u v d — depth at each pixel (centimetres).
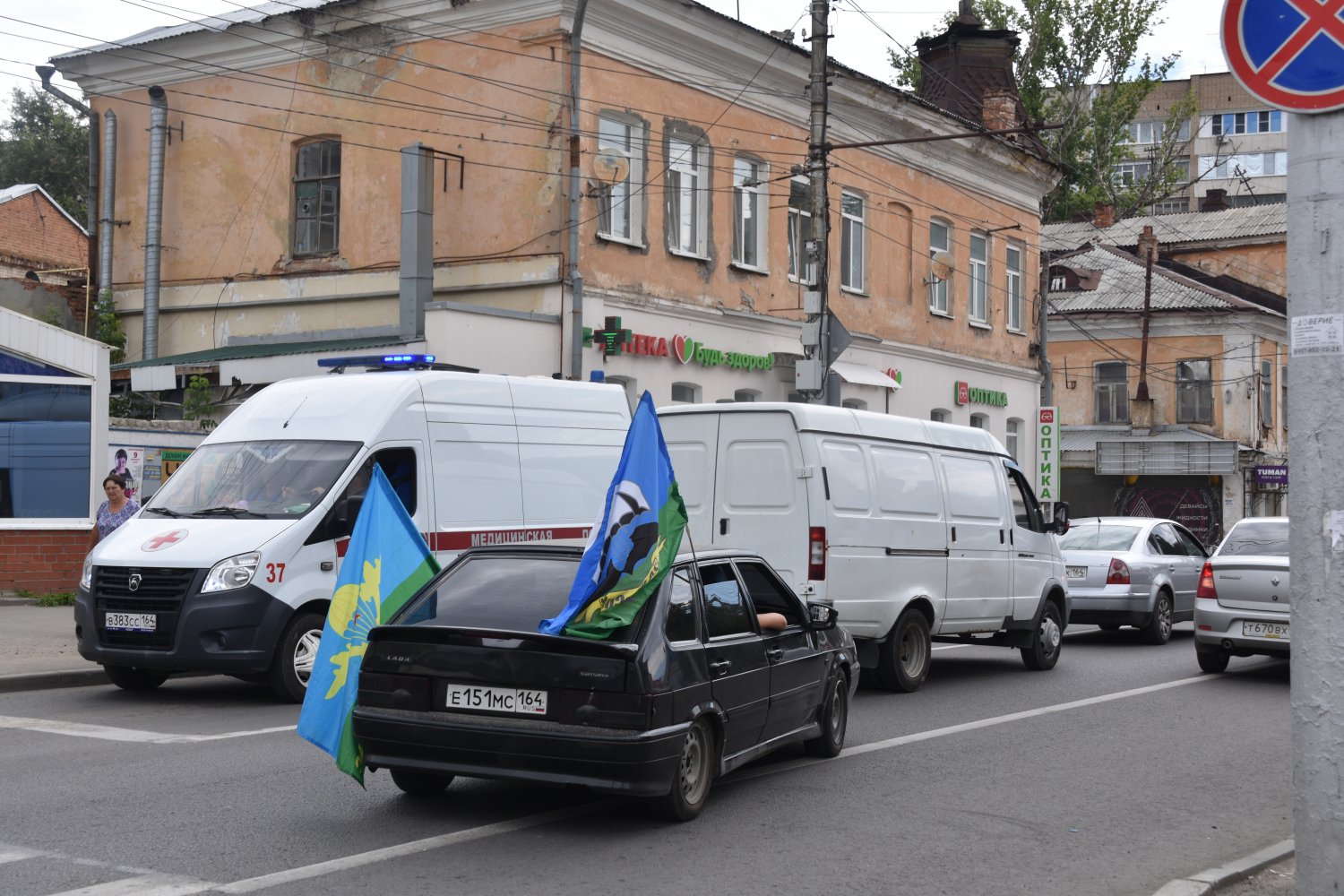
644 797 689
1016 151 3556
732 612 809
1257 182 8881
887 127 3073
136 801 764
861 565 1240
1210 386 4847
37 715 1067
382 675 718
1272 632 1439
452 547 1284
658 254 2423
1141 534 1870
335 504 1179
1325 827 543
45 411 1792
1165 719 1174
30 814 728
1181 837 753
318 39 2459
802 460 1206
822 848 701
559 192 2223
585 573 704
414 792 791
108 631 1127
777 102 2711
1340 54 551
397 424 1254
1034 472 3719
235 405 2248
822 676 920
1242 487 4684
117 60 2659
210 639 1106
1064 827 768
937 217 3306
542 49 2241
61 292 2695
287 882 610
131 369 2356
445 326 2056
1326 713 545
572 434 1441
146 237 2614
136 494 1888
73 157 5438
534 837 702
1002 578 1455
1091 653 1733
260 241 2530
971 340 3450
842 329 2122
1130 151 6050
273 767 864
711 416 1247
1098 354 4991
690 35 2442
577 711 682
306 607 1161
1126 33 5622
